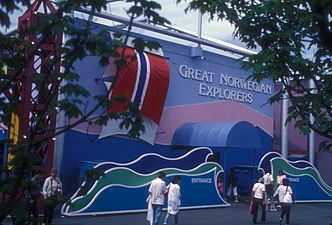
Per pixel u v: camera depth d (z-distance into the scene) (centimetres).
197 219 1759
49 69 367
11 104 361
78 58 321
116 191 1798
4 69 355
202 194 2114
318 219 1928
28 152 333
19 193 346
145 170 1927
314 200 2673
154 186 1403
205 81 2697
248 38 579
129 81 2089
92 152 2162
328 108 534
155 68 2211
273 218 1889
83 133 2131
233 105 2845
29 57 341
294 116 554
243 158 2827
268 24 563
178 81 2559
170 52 2523
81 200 1708
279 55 539
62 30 312
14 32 319
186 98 2594
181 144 2486
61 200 445
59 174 1944
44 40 338
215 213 1964
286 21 557
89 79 2066
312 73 541
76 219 1633
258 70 530
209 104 2711
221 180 2308
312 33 536
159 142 2447
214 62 2750
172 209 1483
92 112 333
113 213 1783
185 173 2050
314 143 3278
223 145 2338
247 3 584
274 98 589
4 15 302
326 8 471
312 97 529
